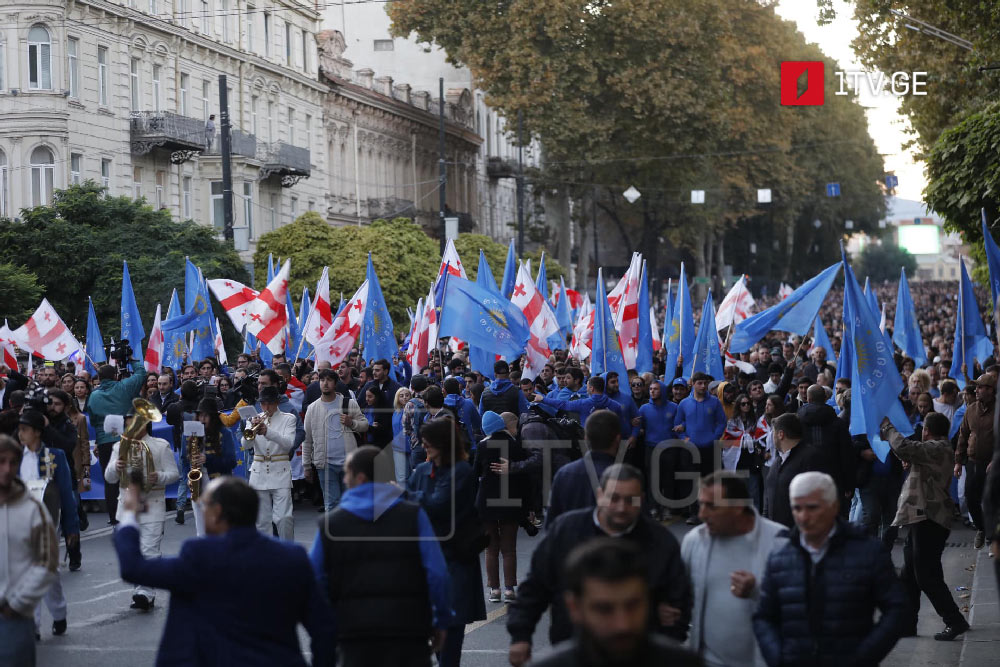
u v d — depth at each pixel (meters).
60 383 19.92
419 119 74.19
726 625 6.79
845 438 12.05
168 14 45.97
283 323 22.12
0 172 38.66
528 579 6.68
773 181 68.81
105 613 12.12
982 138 19.92
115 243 33.88
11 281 30.28
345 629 6.78
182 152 45.62
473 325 18.17
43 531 7.62
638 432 17.23
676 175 62.69
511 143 62.16
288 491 13.98
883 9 30.67
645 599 4.09
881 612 6.42
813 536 6.52
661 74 59.28
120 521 6.40
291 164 53.41
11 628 7.48
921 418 15.98
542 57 59.28
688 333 22.38
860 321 13.48
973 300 17.83
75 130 39.91
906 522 10.73
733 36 62.62
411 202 70.00
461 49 60.91
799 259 102.75
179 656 6.21
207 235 34.72
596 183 64.50
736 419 17.33
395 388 17.98
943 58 29.83
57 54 39.06
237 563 6.22
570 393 17.62
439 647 7.04
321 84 59.72
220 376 20.30
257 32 53.53
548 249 72.62
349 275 41.34
